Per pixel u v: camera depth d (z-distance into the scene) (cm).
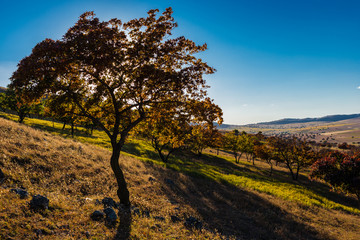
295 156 5259
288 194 2656
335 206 2550
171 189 1675
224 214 1398
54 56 843
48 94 990
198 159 5566
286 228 1361
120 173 1056
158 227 897
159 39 997
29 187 909
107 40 862
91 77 1025
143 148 4600
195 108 1190
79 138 4069
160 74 946
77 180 1201
